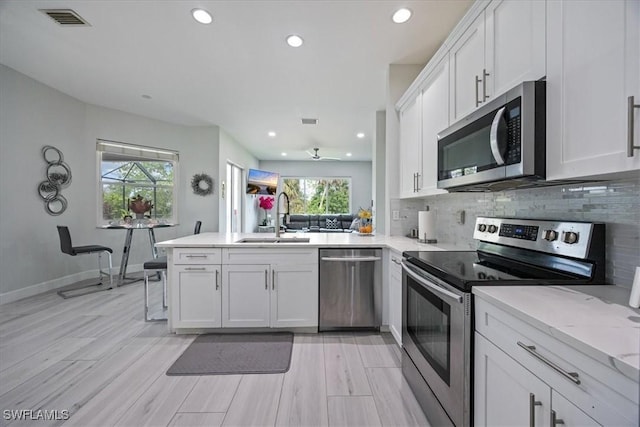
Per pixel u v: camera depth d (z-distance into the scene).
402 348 1.97
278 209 3.12
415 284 1.72
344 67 3.20
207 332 2.65
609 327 0.76
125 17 2.40
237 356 2.23
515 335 0.93
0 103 3.30
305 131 5.84
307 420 1.57
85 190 4.42
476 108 1.63
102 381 1.90
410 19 2.40
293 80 3.54
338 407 1.67
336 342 2.48
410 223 3.18
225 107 4.51
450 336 1.28
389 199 3.18
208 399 1.74
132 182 5.01
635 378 0.58
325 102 4.23
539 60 1.17
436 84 2.21
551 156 1.11
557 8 1.08
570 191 1.35
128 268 4.98
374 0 2.18
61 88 3.89
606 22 0.89
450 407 1.29
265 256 2.59
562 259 1.28
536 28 1.19
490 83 1.53
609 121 0.88
